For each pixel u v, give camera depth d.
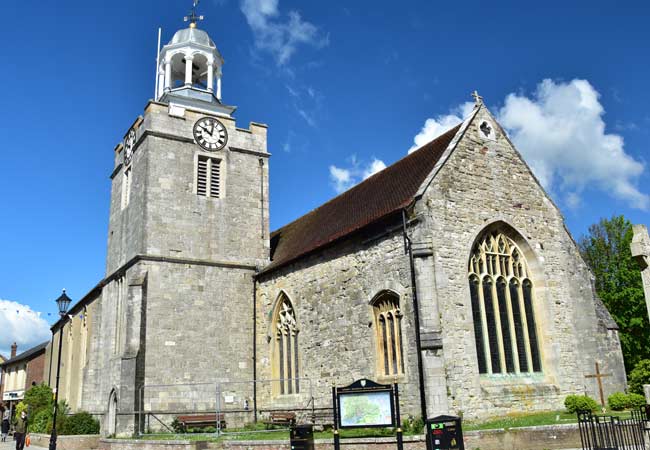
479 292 24.55
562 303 26.84
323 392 27.45
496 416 22.70
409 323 23.12
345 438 19.77
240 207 35.28
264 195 36.38
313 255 29.53
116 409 30.50
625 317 41.38
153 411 29.36
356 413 19.16
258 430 27.77
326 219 34.06
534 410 23.89
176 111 34.44
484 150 26.64
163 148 33.53
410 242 23.58
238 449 21.58
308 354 28.86
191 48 38.03
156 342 30.47
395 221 24.56
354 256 26.69
